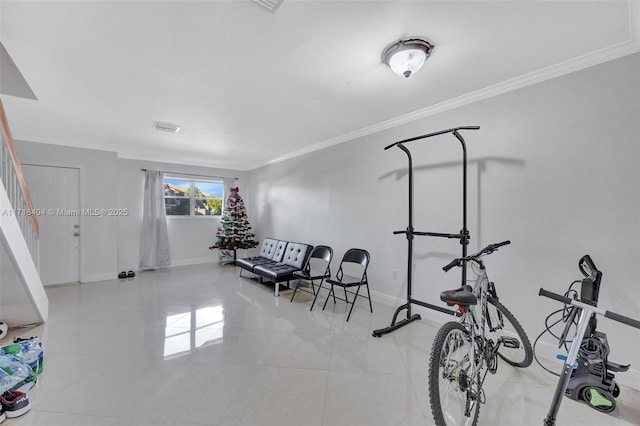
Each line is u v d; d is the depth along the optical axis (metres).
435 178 2.91
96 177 4.65
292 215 5.19
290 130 3.72
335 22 1.61
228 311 3.27
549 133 2.17
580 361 1.73
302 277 3.72
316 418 1.58
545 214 2.20
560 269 2.12
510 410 1.65
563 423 1.56
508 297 2.38
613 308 1.90
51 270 4.32
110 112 3.03
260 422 1.55
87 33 1.69
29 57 1.95
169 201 5.88
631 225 1.84
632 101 1.82
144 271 5.37
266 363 2.14
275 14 1.54
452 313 2.41
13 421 1.53
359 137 3.77
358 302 3.56
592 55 1.93
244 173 6.82
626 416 1.60
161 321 2.96
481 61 2.04
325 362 2.16
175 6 1.47
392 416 1.60
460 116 2.71
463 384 1.40
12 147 2.67
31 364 1.91
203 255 6.29
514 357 2.20
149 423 1.53
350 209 3.93
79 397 1.73
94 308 3.35
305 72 2.18
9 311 2.67
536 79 2.21
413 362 2.16
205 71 2.16
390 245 3.38
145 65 2.07
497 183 2.46
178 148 4.80
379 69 2.14
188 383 1.89
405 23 1.62
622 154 1.86
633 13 1.53
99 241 4.69
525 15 1.55
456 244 2.75
